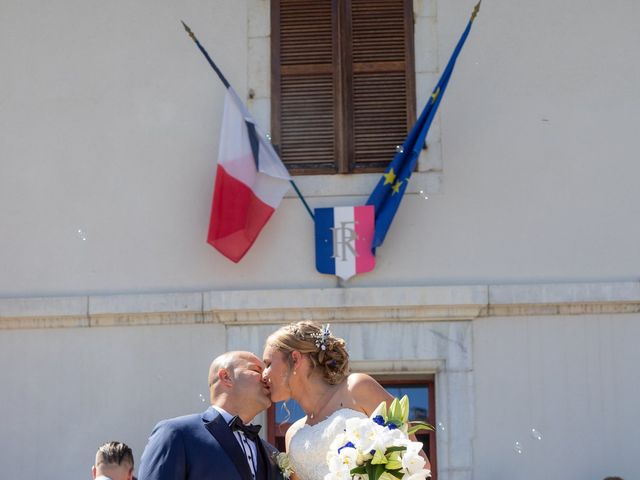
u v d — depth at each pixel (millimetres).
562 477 8703
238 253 8914
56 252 9203
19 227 9250
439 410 8820
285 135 9273
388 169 8961
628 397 8773
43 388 9008
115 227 9203
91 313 9016
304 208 9109
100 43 9445
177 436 5680
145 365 8984
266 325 8930
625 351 8812
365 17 9383
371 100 9281
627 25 9234
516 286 8844
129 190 9250
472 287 8820
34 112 9398
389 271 8977
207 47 9406
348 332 8883
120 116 9352
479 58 9219
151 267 9125
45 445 8953
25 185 9305
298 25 9406
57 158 9328
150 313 8992
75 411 8977
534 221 9016
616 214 9016
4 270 9203
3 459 8938
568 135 9125
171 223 9188
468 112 9148
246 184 8938
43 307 9055
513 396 8789
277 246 9055
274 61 9359
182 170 9250
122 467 7129
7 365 9047
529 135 9125
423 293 8820
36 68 9445
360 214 8938
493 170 9078
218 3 9445
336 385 6008
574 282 8914
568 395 8781
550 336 8844
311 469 5824
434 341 8852
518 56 9219
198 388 8938
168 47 9414
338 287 8938
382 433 5352
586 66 9203
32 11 9508
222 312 8922
